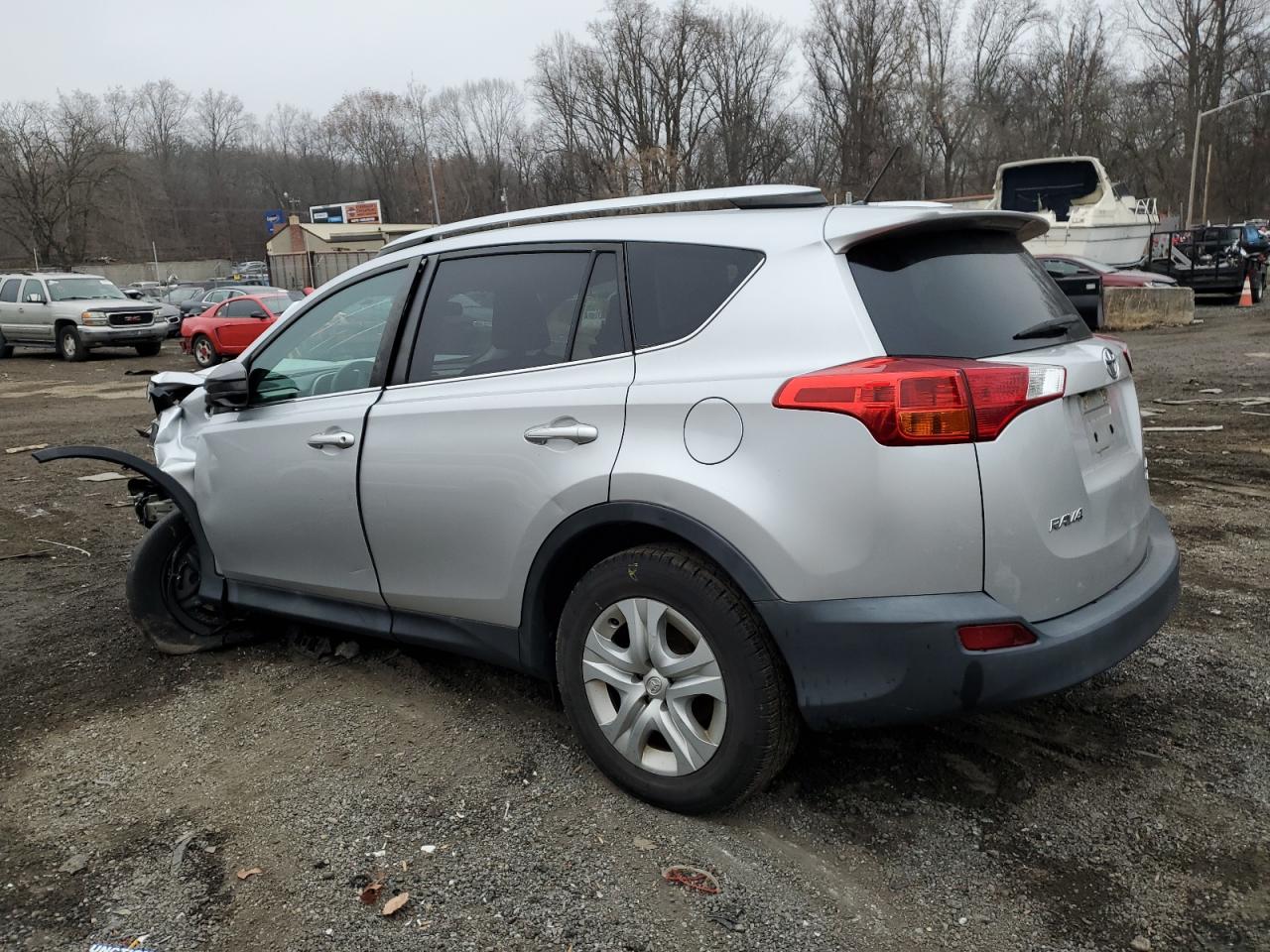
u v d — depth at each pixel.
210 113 96.38
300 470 3.60
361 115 82.69
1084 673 2.54
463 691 3.74
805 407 2.46
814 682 2.53
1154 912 2.41
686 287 2.81
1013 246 3.09
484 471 3.05
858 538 2.43
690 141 58.94
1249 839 2.68
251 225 90.75
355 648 4.15
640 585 2.75
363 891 2.54
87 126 65.81
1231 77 61.88
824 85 57.31
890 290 2.61
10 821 2.93
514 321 3.16
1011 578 2.46
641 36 57.00
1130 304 18.75
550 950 2.31
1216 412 9.59
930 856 2.65
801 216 2.77
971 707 2.46
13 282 22.72
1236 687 3.59
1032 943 2.31
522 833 2.78
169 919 2.46
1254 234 31.39
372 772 3.16
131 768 3.24
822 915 2.42
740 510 2.53
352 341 3.61
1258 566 4.95
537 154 68.75
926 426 2.38
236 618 4.36
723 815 2.85
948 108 56.97
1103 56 63.72
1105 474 2.82
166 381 4.71
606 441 2.78
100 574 5.48
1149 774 3.03
